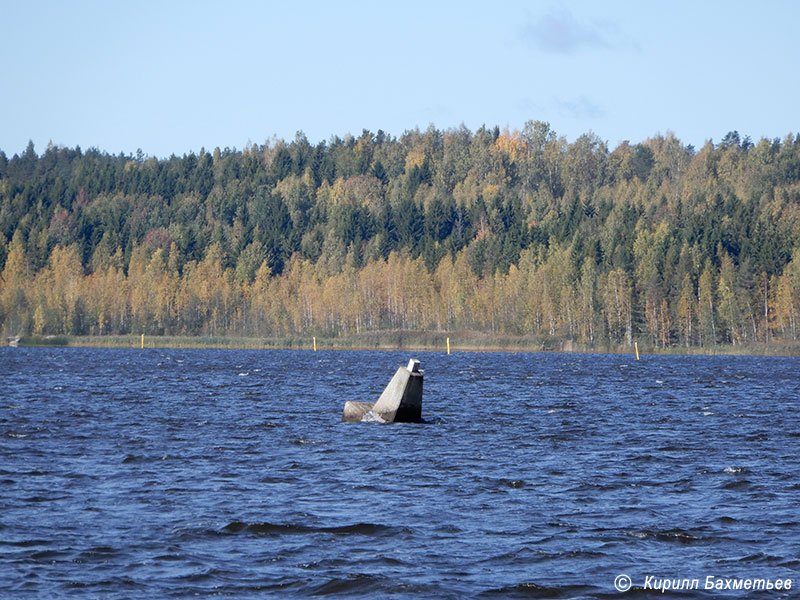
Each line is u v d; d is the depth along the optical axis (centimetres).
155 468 10144
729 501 8588
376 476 9712
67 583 6078
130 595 5881
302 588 6062
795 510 8219
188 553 6762
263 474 9800
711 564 6612
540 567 6538
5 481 9225
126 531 7325
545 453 11444
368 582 6172
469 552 6869
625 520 7831
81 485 9112
